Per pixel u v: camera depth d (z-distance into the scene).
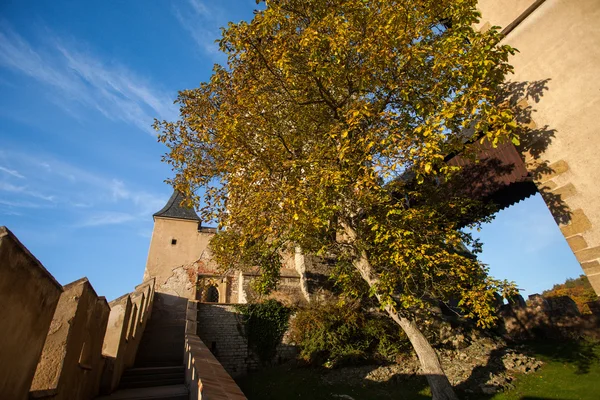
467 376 10.52
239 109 8.62
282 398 10.47
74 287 4.84
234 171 8.58
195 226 22.94
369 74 7.72
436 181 10.43
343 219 9.49
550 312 15.71
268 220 7.89
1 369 2.85
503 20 5.97
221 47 8.39
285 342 14.89
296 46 7.99
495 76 5.83
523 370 10.66
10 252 2.94
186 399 6.16
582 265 4.61
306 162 8.08
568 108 4.88
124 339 8.24
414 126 8.37
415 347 8.45
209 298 20.50
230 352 14.22
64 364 4.29
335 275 11.74
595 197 4.49
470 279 8.15
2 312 2.84
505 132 5.31
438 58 6.89
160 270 20.72
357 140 7.96
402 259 7.17
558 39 5.10
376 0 7.52
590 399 7.90
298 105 9.16
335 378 11.64
